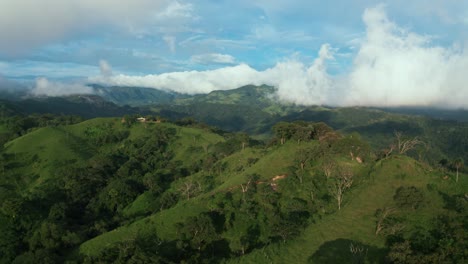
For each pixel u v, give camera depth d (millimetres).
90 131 195375
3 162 146125
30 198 112562
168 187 130125
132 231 81500
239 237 75750
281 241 69438
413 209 72625
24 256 79562
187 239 74625
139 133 198000
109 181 134000
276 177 98250
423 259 51812
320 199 84438
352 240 65312
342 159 102875
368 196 81500
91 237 91875
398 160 91875
